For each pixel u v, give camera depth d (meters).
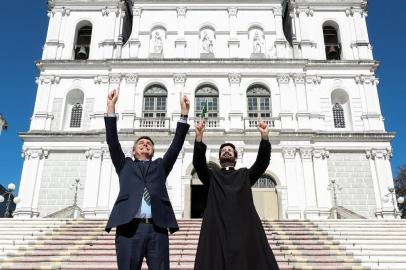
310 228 17.20
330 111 27.94
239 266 4.44
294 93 28.00
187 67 28.66
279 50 29.30
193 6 30.83
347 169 26.17
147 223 4.63
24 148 26.58
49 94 28.42
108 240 15.14
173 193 24.94
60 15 31.09
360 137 26.53
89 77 28.91
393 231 16.70
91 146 26.50
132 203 4.65
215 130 26.20
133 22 30.53
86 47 30.78
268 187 25.56
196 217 26.05
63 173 26.27
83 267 11.72
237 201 4.86
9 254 13.21
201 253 4.64
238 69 28.58
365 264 12.56
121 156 5.24
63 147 26.64
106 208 24.86
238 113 27.08
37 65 28.98
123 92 28.03
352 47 30.00
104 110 27.70
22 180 25.88
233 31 30.11
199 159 5.26
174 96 27.92
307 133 26.19
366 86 28.47
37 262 12.41
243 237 4.61
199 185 25.59
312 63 28.88
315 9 31.03
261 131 5.45
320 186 25.41
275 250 13.96
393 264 12.56
